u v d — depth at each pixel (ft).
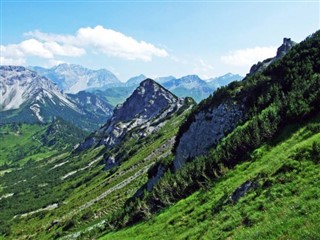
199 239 151.74
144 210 276.62
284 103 243.60
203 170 250.78
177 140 421.59
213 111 352.90
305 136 197.16
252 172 194.59
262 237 115.14
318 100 217.36
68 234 489.26
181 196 256.32
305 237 101.60
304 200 124.57
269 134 227.20
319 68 282.97
